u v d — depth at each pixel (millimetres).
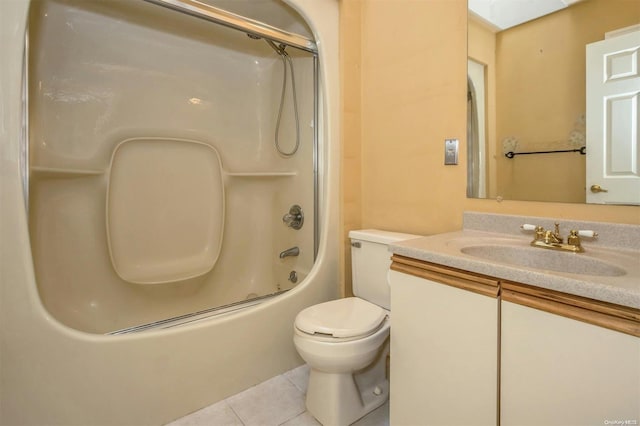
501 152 1318
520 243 1176
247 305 1555
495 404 875
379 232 1684
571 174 1146
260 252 2332
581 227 1098
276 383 1549
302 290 1693
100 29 1738
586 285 704
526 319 806
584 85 1105
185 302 1929
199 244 2031
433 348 1019
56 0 1577
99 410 1154
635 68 1006
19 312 1027
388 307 1510
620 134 1041
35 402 1055
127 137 1825
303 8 1681
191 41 2051
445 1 1472
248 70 2320
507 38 1284
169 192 1930
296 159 2072
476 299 901
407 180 1669
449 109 1473
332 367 1217
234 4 1811
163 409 1281
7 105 1013
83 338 1124
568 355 741
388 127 1751
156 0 1424
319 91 1842
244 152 2305
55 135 1601
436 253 1000
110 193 1725
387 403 1452
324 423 1288
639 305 632
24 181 1055
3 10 1017
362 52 1879
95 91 1727
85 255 1646
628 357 658
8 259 1012
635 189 1019
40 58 1516
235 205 2246
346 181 1843
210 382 1392
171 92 1987
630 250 1008
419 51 1582
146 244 1844
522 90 1253
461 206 1452
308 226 1962
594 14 1080
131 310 1744
